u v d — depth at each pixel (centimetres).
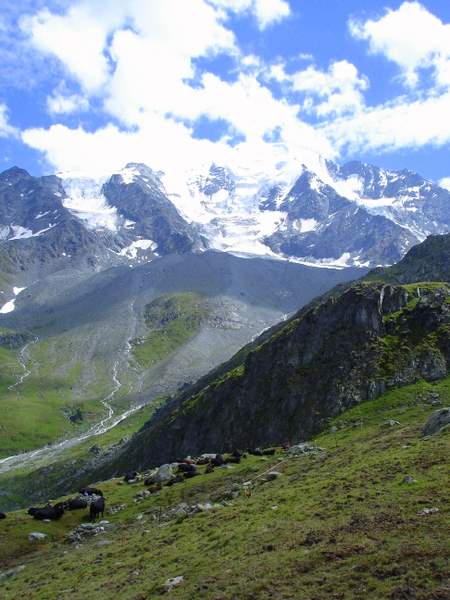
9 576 6003
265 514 4869
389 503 4159
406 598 2850
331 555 3484
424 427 6800
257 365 15425
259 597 3225
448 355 11719
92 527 7450
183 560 4284
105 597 3997
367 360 12488
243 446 13500
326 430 10969
